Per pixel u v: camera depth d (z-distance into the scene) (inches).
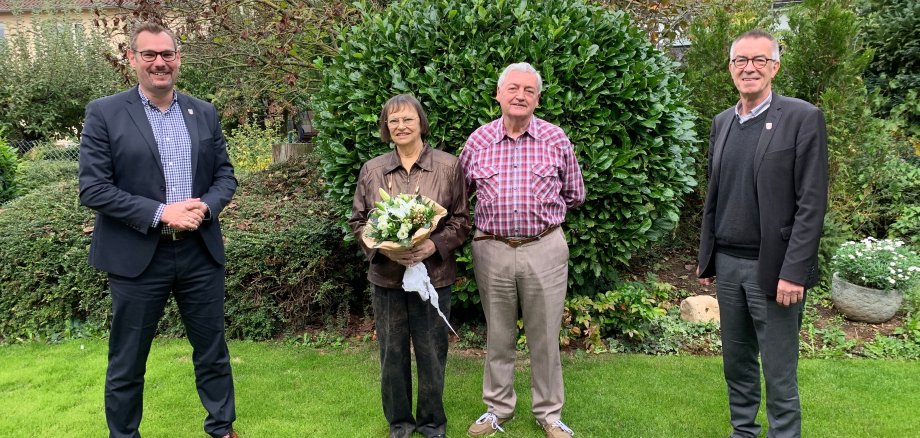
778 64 90.4
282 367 144.4
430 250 93.6
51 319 173.2
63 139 525.0
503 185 99.5
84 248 167.9
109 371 96.8
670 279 207.2
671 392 126.4
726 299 98.5
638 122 137.8
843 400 121.5
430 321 99.3
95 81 511.5
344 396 127.4
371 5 206.5
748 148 91.8
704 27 234.8
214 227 100.8
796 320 91.7
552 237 102.8
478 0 138.9
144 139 92.7
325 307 171.6
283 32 210.8
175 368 143.2
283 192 215.3
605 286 170.6
